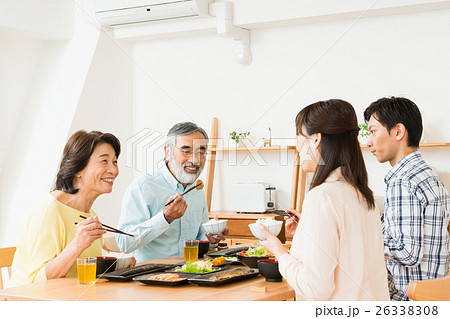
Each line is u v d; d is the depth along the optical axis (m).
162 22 3.87
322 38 3.62
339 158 1.27
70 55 3.83
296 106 3.72
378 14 3.39
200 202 2.17
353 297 1.22
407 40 3.36
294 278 1.23
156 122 4.17
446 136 3.25
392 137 1.65
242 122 3.91
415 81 3.34
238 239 3.43
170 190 2.04
